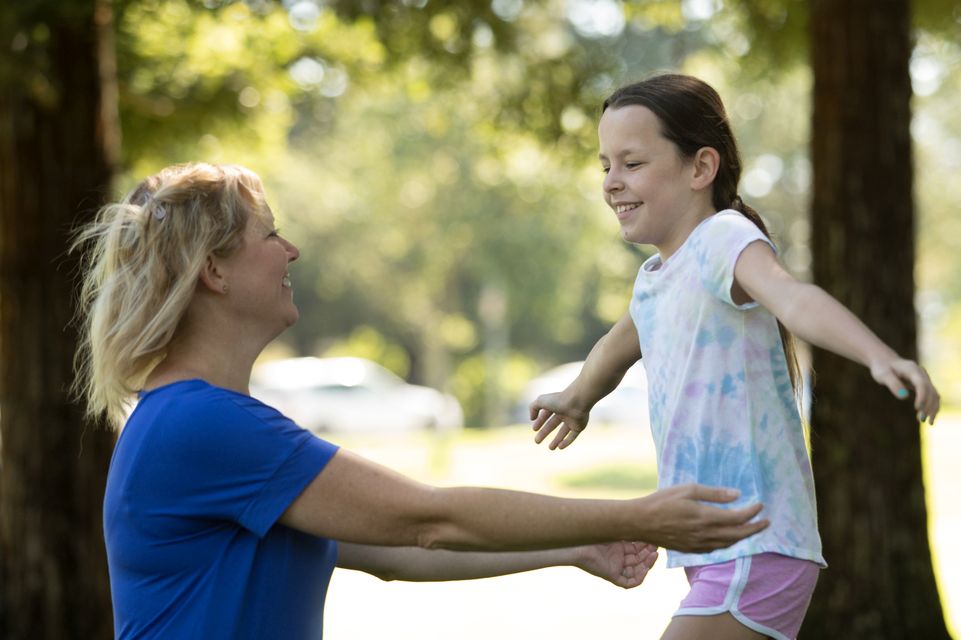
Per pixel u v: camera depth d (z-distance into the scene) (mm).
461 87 10195
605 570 3316
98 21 7566
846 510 7559
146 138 9852
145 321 2775
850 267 7605
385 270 40625
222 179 2861
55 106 7426
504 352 39625
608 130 3178
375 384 32719
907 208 7695
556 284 37594
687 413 3037
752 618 2953
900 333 7602
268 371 33750
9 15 6703
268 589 2717
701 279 3008
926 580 7578
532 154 12773
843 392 7586
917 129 43250
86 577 7539
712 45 10914
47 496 7480
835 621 7543
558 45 10352
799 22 9594
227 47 9836
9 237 7496
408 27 9383
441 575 3266
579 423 3566
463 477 20375
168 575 2691
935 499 16953
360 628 9422
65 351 7477
